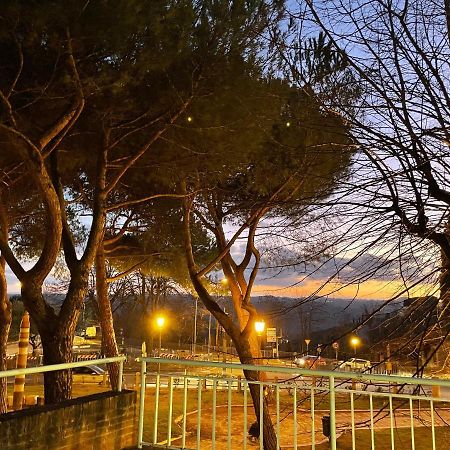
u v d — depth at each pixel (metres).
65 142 8.35
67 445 4.21
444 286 3.29
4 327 9.37
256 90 5.43
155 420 4.85
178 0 6.88
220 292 13.92
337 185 3.34
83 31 6.11
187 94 7.49
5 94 6.84
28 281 6.88
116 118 7.79
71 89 6.88
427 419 4.84
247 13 6.45
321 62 3.51
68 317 7.04
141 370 4.90
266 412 8.35
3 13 5.78
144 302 33.94
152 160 8.45
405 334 3.38
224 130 7.40
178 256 12.28
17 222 11.13
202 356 31.84
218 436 11.19
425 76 3.06
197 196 10.11
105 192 7.70
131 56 6.83
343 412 12.77
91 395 4.86
